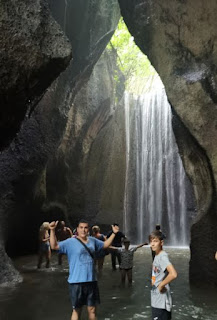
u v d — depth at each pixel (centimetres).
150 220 2517
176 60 1055
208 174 936
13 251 1602
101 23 1803
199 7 992
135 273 1119
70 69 1680
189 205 2366
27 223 1653
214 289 852
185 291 838
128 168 2605
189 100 962
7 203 1370
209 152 912
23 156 1421
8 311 662
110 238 506
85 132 2270
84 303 475
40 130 1521
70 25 1579
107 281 976
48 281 962
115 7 1877
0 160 1344
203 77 951
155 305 420
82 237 495
